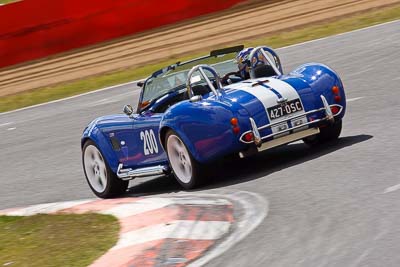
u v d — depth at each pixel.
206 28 82.19
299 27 76.19
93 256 23.22
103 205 30.11
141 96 32.88
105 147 33.72
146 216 26.31
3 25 80.69
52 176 40.41
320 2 84.19
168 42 80.12
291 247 20.67
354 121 36.03
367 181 25.41
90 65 77.81
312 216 22.98
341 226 21.50
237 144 28.80
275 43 71.06
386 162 27.28
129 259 21.98
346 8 80.06
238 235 22.58
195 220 24.67
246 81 31.16
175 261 21.23
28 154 47.91
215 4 86.56
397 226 20.50
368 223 21.23
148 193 32.69
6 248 26.81
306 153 31.58
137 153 32.75
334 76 30.97
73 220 28.39
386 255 18.67
